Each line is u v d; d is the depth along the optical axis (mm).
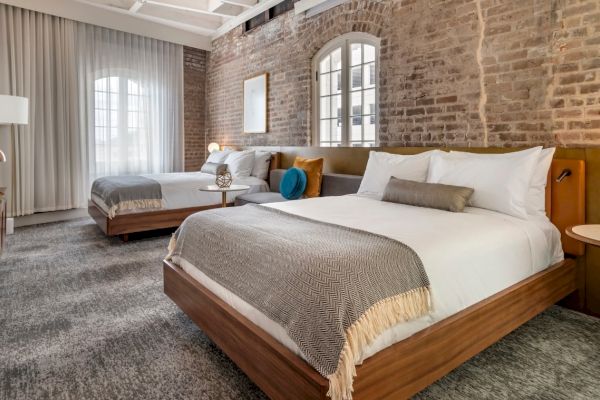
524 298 2049
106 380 1738
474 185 2568
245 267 1733
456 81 3211
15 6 4797
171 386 1699
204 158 7133
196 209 4613
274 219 2240
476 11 3049
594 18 2441
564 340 2137
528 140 2797
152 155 6398
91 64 5609
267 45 5434
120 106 5969
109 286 2902
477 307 1750
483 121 3053
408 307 1465
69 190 5445
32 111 5000
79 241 4242
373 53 4012
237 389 1683
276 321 1445
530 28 2744
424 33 3426
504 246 1988
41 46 5055
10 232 4516
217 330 1825
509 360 1925
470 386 1709
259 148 5656
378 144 3928
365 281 1386
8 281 2977
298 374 1296
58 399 1606
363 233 1830
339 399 1204
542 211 2520
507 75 2887
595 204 2449
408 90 3590
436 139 3385
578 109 2539
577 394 1655
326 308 1293
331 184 4102
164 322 2320
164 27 6281
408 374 1439
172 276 2332
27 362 1876
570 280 2469
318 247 1591
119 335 2156
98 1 5355
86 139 5609
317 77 4699
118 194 4098
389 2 3709
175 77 6602
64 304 2568
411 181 2844
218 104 6746
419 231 1908
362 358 1312
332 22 4355
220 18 6488
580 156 2500
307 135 4805
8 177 4859
